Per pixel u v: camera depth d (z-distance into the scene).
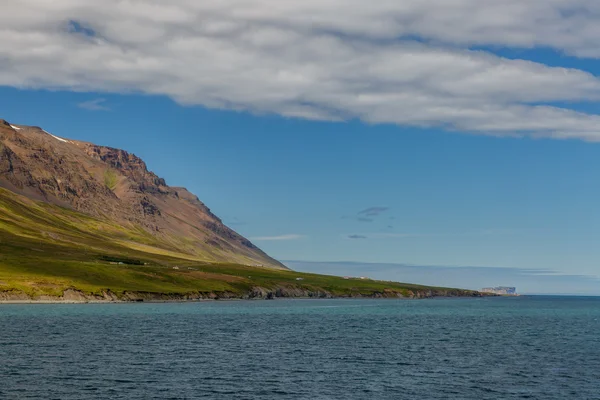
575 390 75.19
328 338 132.12
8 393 69.00
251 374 82.94
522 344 125.12
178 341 119.94
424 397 70.75
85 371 82.75
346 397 70.19
